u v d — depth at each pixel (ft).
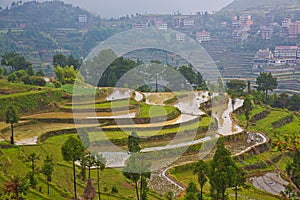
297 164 72.54
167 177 182.50
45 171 156.66
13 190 123.03
